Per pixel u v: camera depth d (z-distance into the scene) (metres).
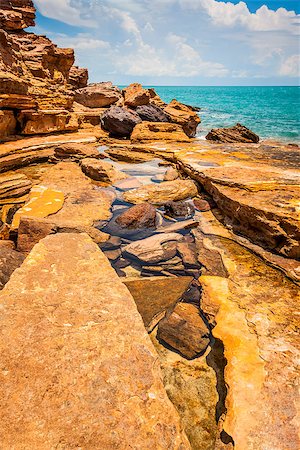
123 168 12.92
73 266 4.48
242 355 3.74
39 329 3.27
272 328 4.20
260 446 2.73
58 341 3.14
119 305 3.74
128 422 2.50
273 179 9.00
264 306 4.69
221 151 14.18
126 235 7.38
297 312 4.55
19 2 25.03
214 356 3.96
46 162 13.76
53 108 17.22
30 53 22.89
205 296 5.00
